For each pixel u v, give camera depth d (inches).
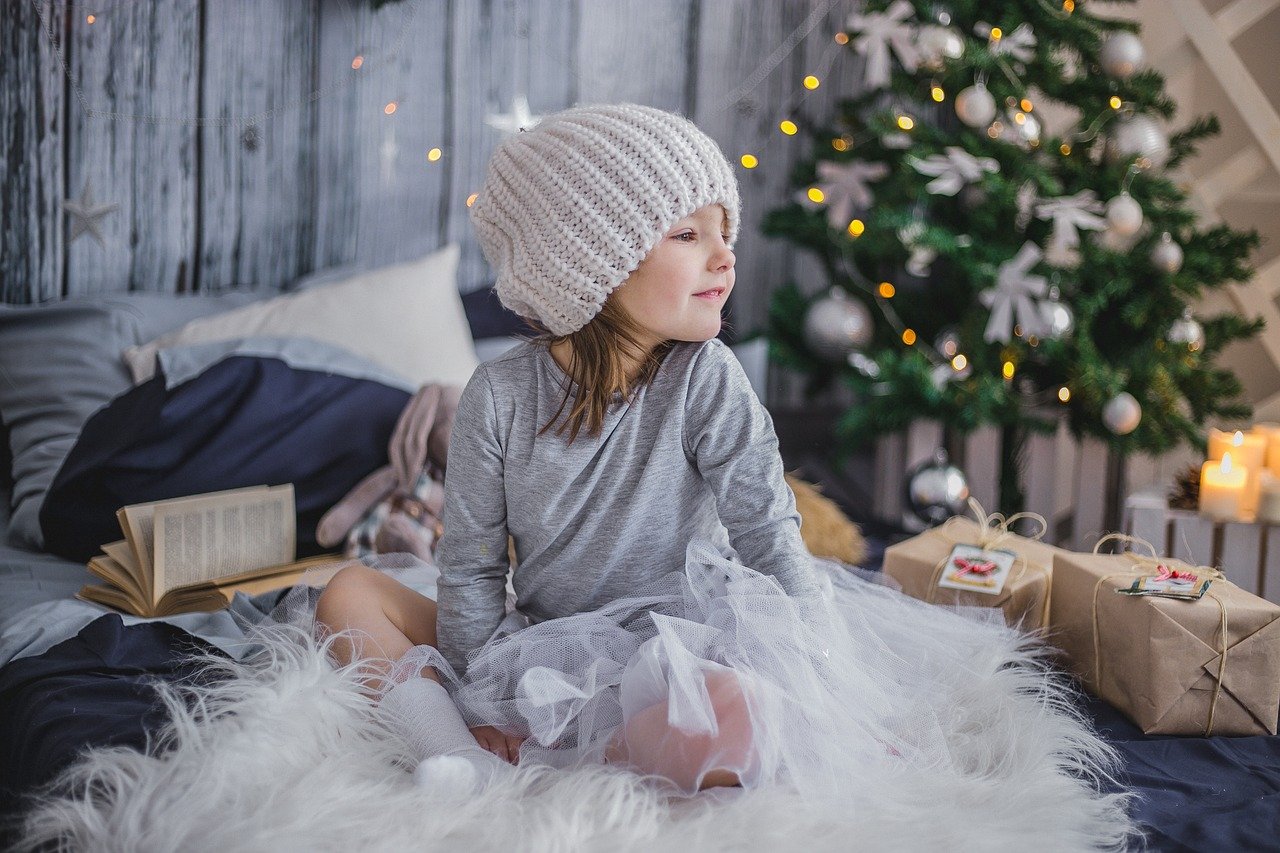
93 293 87.7
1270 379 103.0
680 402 46.4
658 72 102.7
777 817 37.3
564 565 47.9
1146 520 69.3
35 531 68.7
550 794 38.8
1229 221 102.0
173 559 58.5
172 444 67.4
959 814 39.4
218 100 89.1
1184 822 41.3
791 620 43.7
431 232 98.5
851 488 114.5
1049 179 82.8
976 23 88.0
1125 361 84.8
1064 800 41.0
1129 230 80.1
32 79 83.4
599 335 46.1
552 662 45.1
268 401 70.1
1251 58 100.2
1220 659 50.1
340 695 43.4
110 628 54.1
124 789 39.1
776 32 106.0
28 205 85.0
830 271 100.4
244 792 38.6
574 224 43.8
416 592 52.5
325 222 94.7
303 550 66.9
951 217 93.9
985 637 52.7
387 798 38.6
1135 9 96.8
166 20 86.3
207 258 91.4
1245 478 70.3
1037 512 93.7
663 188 43.3
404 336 83.7
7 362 79.0
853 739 42.4
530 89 99.0
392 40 93.7
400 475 68.2
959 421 86.7
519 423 46.8
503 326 91.5
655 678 41.1
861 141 95.7
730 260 45.6
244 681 44.7
